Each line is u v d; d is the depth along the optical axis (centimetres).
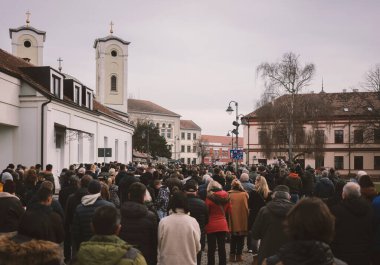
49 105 2814
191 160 14375
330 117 5322
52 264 360
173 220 655
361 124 6316
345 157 7506
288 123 5019
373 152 7375
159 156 9281
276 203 704
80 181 1039
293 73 4966
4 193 707
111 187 1230
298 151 5362
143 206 655
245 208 1143
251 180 1744
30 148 2775
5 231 680
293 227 315
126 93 6000
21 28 5147
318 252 300
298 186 1525
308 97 5097
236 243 1176
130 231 636
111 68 5928
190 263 650
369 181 798
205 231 960
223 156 13388
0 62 2767
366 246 638
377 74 5600
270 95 5081
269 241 693
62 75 3131
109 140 4216
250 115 7950
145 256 638
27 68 2942
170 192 1094
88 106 3678
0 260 353
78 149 3459
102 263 357
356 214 638
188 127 14438
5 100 2608
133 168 2188
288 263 306
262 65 5053
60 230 630
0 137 2736
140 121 10156
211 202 959
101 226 381
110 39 5928
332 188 1467
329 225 310
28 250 353
